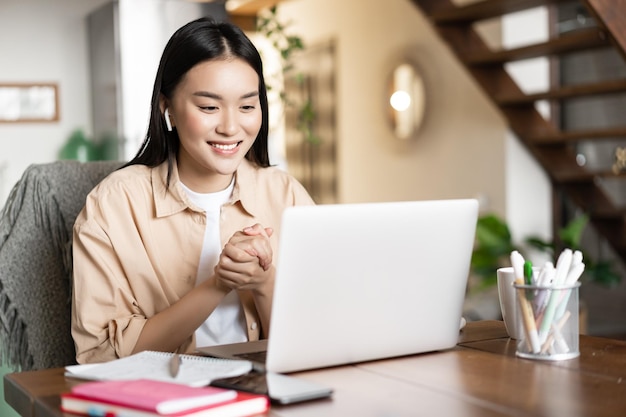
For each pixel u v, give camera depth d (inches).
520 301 58.1
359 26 253.8
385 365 56.9
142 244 72.6
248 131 69.5
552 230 211.0
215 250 75.4
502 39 205.8
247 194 77.4
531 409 45.4
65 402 46.6
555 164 200.2
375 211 54.5
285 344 53.5
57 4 172.1
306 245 52.2
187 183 75.3
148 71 172.7
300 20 281.7
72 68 174.6
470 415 44.5
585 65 206.4
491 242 194.7
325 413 45.3
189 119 68.3
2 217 83.4
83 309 68.5
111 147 173.0
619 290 205.5
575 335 58.0
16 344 81.4
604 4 144.8
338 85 264.4
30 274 81.5
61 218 83.0
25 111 170.6
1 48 167.8
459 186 220.8
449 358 58.7
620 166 200.2
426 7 194.2
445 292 59.5
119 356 66.8
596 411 44.8
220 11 183.3
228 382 49.8
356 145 258.5
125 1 169.9
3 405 104.1
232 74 67.7
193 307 67.2
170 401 42.9
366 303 56.0
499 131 207.8
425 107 230.8
